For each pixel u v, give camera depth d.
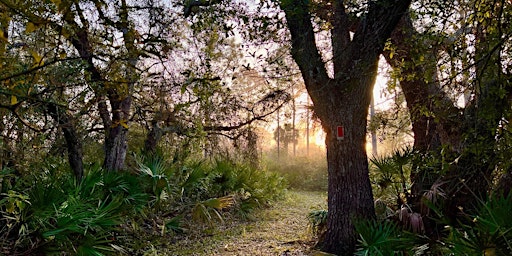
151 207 7.13
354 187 5.24
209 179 9.15
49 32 2.12
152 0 2.99
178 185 7.97
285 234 7.52
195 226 7.91
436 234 4.52
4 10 1.36
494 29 3.16
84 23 1.84
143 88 4.33
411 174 5.91
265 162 13.31
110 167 7.16
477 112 3.54
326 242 5.41
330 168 5.43
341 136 5.26
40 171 4.83
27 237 4.20
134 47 1.81
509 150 3.32
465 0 3.78
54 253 4.11
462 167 4.45
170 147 8.90
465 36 3.66
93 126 6.18
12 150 3.91
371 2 4.20
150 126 8.30
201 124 8.18
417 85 5.34
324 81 5.16
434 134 5.69
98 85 2.74
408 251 3.78
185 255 6.18
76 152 5.97
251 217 9.30
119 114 5.25
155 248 6.48
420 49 3.89
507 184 4.32
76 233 4.39
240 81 6.68
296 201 12.21
